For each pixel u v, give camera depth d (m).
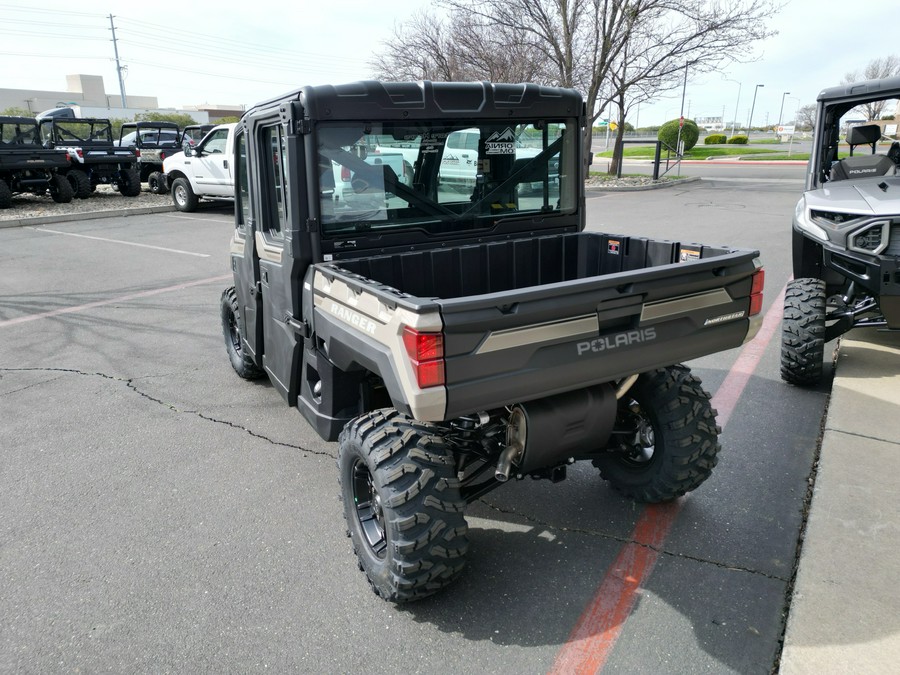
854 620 2.44
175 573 2.97
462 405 2.27
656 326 2.67
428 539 2.45
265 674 2.39
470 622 2.63
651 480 3.23
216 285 8.62
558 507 3.41
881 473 3.38
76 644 2.55
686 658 2.41
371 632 2.59
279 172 3.33
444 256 3.48
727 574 2.87
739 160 32.50
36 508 3.51
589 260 3.92
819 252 4.80
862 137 5.11
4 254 10.84
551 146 3.74
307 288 3.17
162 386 5.18
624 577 2.87
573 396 2.68
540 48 20.62
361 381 3.17
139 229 13.57
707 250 3.17
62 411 4.73
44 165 16.34
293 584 2.88
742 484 3.56
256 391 5.07
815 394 4.67
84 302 7.78
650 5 19.56
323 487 3.69
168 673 2.41
